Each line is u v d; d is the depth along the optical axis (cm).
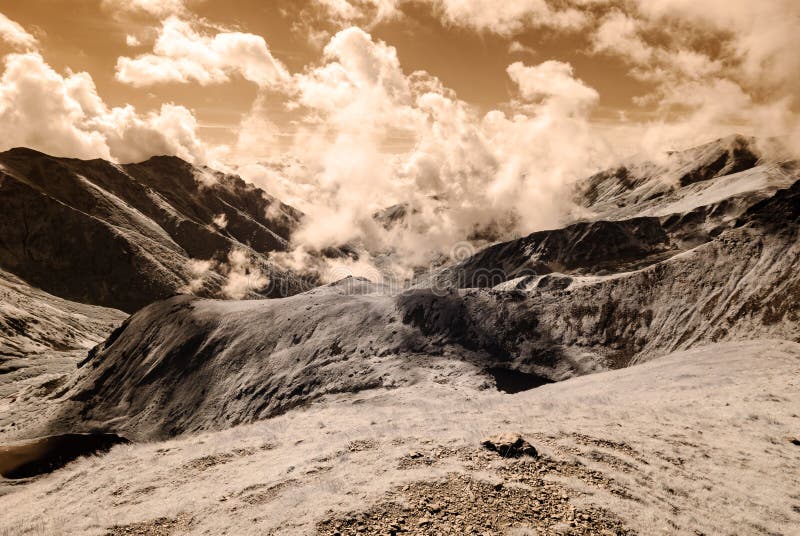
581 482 1264
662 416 2066
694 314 8819
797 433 1852
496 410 2317
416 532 1006
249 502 1301
